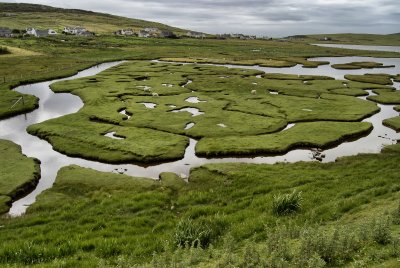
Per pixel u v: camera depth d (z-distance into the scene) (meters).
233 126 55.78
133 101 72.88
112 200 29.05
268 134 52.31
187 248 16.86
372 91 88.12
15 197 32.81
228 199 29.00
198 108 67.62
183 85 95.00
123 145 45.94
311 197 26.28
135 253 18.78
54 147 46.28
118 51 175.25
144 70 116.50
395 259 11.27
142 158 42.16
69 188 33.62
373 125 58.69
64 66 122.19
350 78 107.69
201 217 24.09
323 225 19.92
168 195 30.62
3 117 62.03
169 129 54.25
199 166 38.72
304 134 51.50
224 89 86.44
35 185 35.59
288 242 15.17
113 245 19.67
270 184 31.89
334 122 58.38
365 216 19.52
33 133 52.38
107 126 54.81
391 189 24.97
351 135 52.03
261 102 73.19
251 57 169.38
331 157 43.62
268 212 23.34
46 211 28.20
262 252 14.65
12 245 19.77
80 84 90.75
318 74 120.94
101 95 77.69
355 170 34.84
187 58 156.75
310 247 12.83
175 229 20.41
